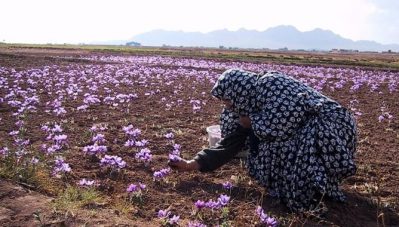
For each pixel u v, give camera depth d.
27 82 15.92
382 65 38.19
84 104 11.91
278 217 4.94
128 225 4.33
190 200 5.44
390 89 17.92
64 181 5.67
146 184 5.86
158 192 5.62
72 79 16.80
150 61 31.67
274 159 5.24
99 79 18.27
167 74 21.55
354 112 12.50
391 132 9.98
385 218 5.12
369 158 7.63
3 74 18.25
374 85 19.06
